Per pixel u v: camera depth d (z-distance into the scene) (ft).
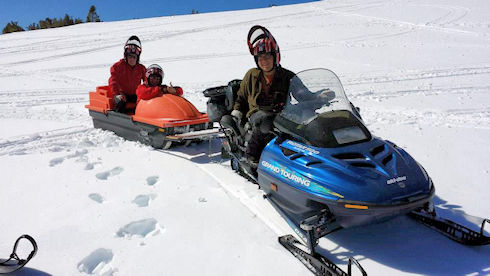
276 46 11.44
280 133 10.09
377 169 8.00
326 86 10.17
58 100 27.02
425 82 28.02
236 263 8.04
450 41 45.88
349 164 8.12
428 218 9.18
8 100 27.14
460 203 10.25
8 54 50.52
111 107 18.06
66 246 8.79
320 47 45.80
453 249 8.32
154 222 9.96
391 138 16.16
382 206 7.30
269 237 9.09
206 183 12.42
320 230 7.97
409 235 8.97
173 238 9.06
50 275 7.77
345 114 9.30
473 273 7.47
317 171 8.23
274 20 71.51
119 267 7.99
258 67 12.04
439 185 11.45
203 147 16.55
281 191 9.21
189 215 10.19
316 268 7.59
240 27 65.00
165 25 73.46
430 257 8.06
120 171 13.65
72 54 48.93
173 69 37.37
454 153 14.14
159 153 15.56
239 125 12.76
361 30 57.16
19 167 13.80
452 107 21.12
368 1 91.20
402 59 37.63
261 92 11.96
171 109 15.10
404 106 21.85
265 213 10.28
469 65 33.22
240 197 11.36
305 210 8.70
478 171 12.39
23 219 10.07
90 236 9.20
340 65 36.09
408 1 85.10
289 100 10.24
